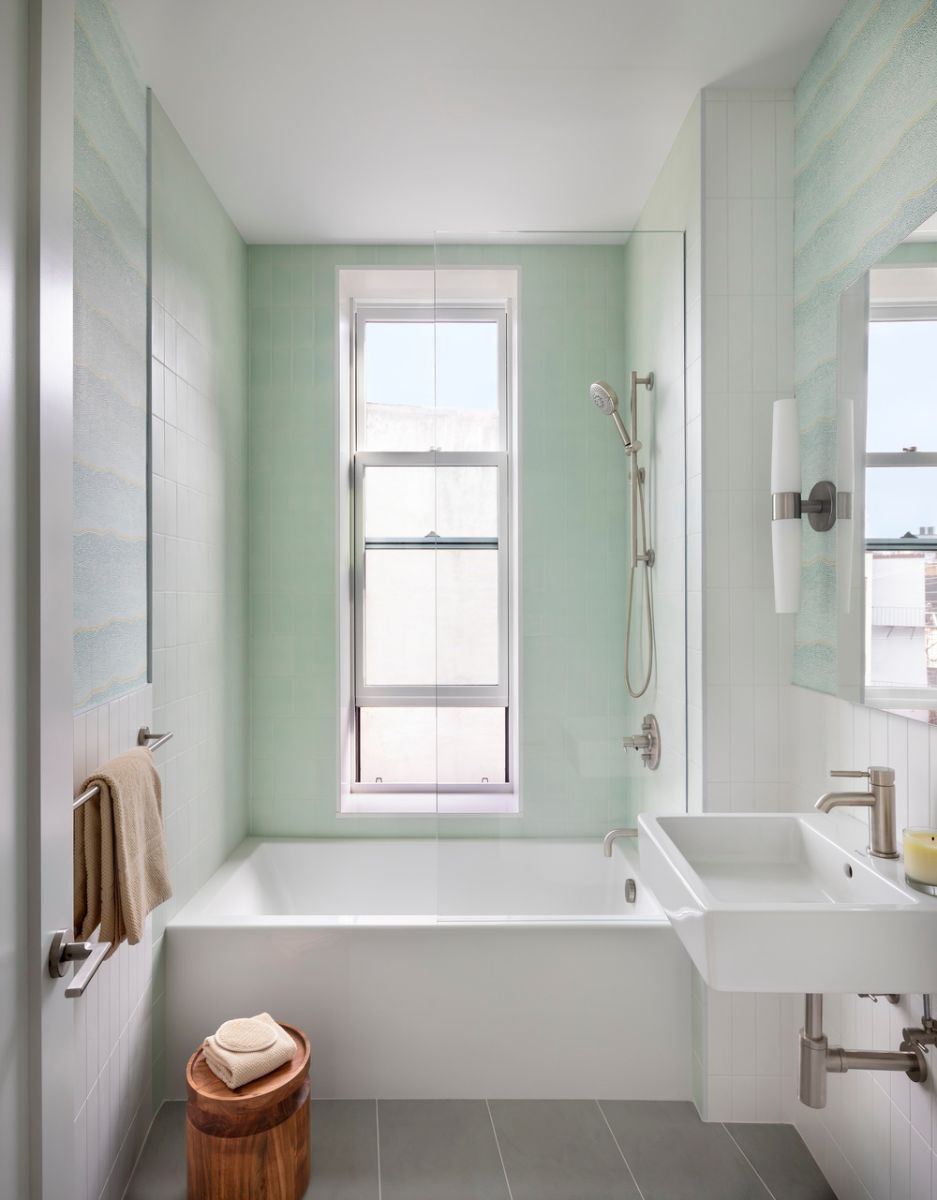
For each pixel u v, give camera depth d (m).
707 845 1.89
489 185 2.75
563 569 2.44
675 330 2.38
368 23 1.93
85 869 1.56
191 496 2.56
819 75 2.04
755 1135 2.13
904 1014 1.61
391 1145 2.10
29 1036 1.06
